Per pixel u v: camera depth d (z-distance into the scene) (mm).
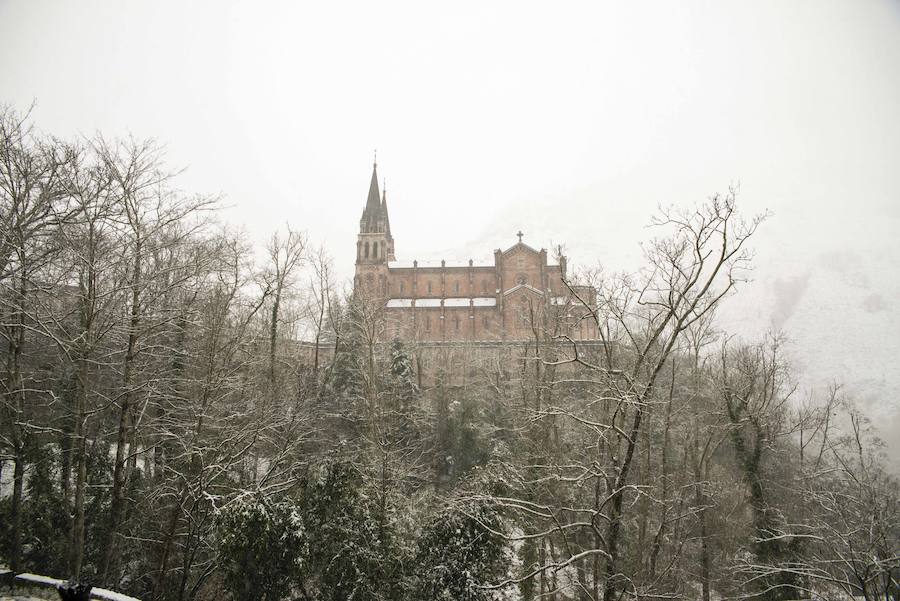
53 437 26609
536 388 28594
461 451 42344
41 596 18422
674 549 26219
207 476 23234
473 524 23641
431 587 23047
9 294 21875
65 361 22531
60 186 21938
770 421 30641
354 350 42812
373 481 25984
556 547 29844
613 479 19828
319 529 23875
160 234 25547
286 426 30312
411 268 106250
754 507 27516
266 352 33719
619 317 20781
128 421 25203
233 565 20938
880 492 23984
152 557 25438
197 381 24641
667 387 32562
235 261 31219
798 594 24969
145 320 24078
